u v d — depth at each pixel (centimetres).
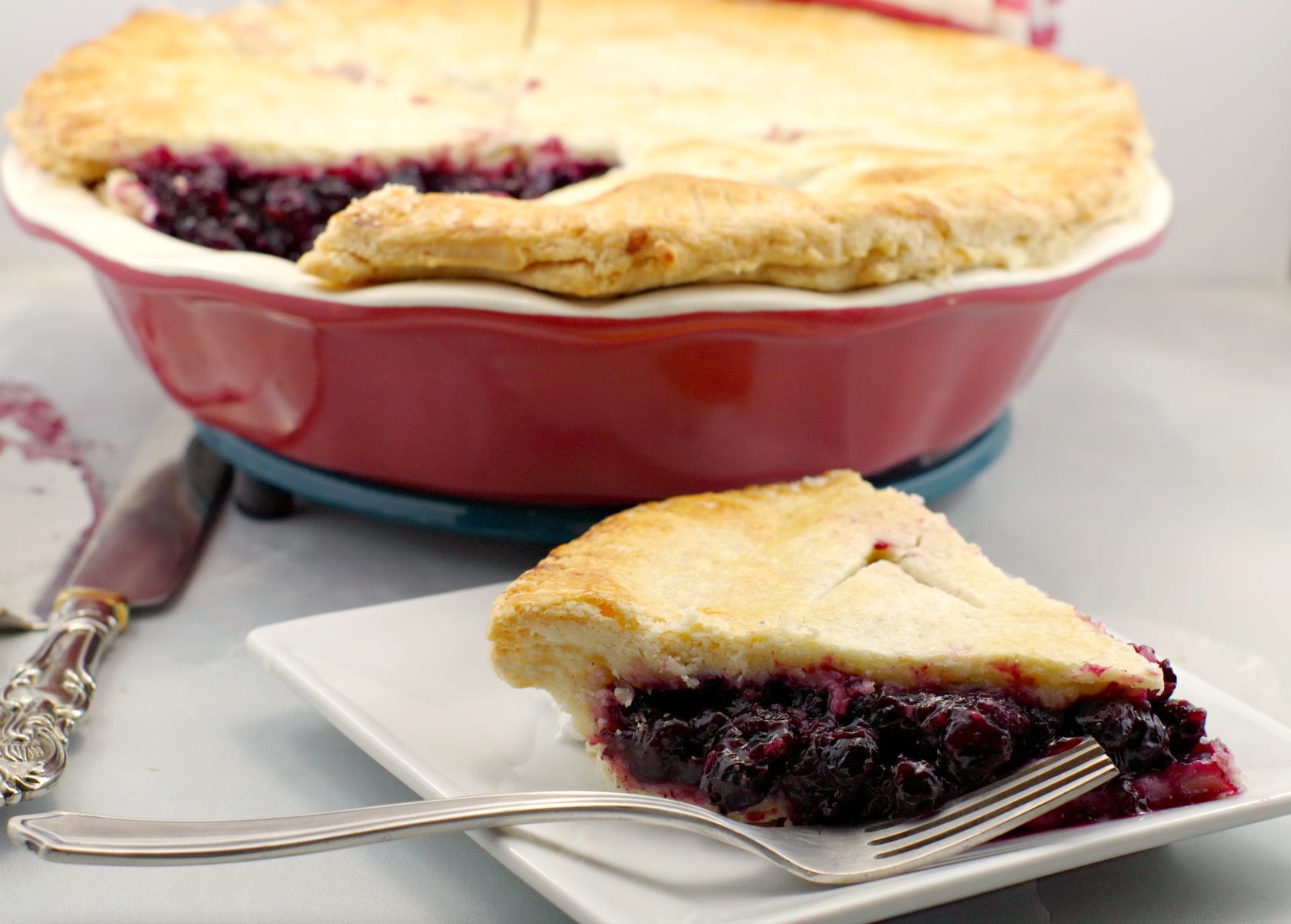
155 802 54
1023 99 75
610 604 54
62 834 49
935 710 52
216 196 69
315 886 52
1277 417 75
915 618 54
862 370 61
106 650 59
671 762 54
